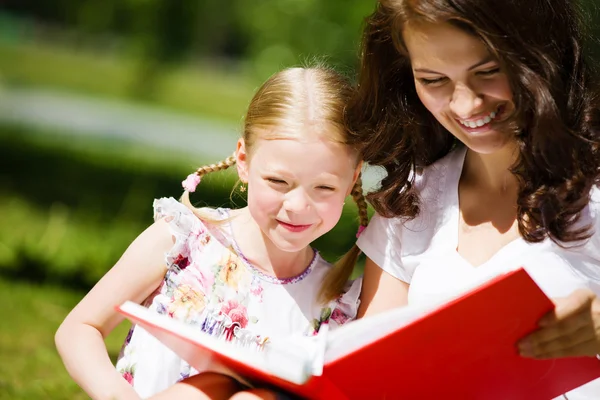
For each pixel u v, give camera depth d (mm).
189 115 22094
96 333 3242
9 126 16406
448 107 2977
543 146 2951
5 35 31875
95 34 20438
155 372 3293
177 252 3338
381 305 3422
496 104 2939
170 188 12008
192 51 31891
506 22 2836
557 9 3027
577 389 3000
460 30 2811
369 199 3398
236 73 34812
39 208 10031
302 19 12469
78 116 19297
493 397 2807
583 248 3035
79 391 4445
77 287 7008
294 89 3268
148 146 16250
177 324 2729
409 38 2965
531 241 3045
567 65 3098
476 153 3297
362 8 12008
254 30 13664
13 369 4754
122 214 10047
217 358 2746
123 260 3340
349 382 2656
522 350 2623
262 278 3424
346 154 3242
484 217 3254
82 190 11445
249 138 3303
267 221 3232
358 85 3330
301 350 2736
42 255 7520
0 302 6176
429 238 3328
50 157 13859
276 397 2764
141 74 20062
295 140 3150
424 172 3418
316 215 3209
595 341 2611
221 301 3357
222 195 10961
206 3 18312
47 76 24828
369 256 3459
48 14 33844
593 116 3111
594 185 3057
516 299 2486
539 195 2986
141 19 16766
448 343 2594
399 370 2656
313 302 3461
